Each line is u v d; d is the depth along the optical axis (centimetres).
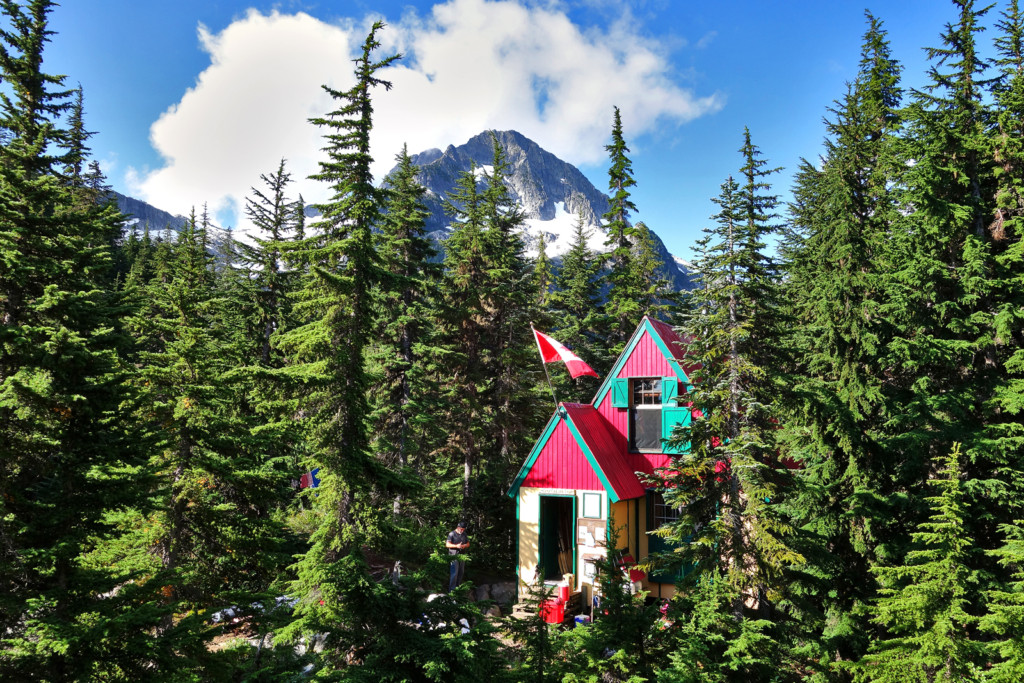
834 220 1689
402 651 739
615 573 962
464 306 2459
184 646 815
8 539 694
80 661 689
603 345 3428
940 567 972
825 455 1504
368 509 1299
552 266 3750
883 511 1373
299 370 1291
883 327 1536
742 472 1080
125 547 1021
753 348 1174
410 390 2386
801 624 1085
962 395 1395
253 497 1135
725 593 1040
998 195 1416
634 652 885
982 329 1454
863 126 1834
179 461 1011
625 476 1836
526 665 823
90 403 817
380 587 785
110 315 1000
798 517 1440
